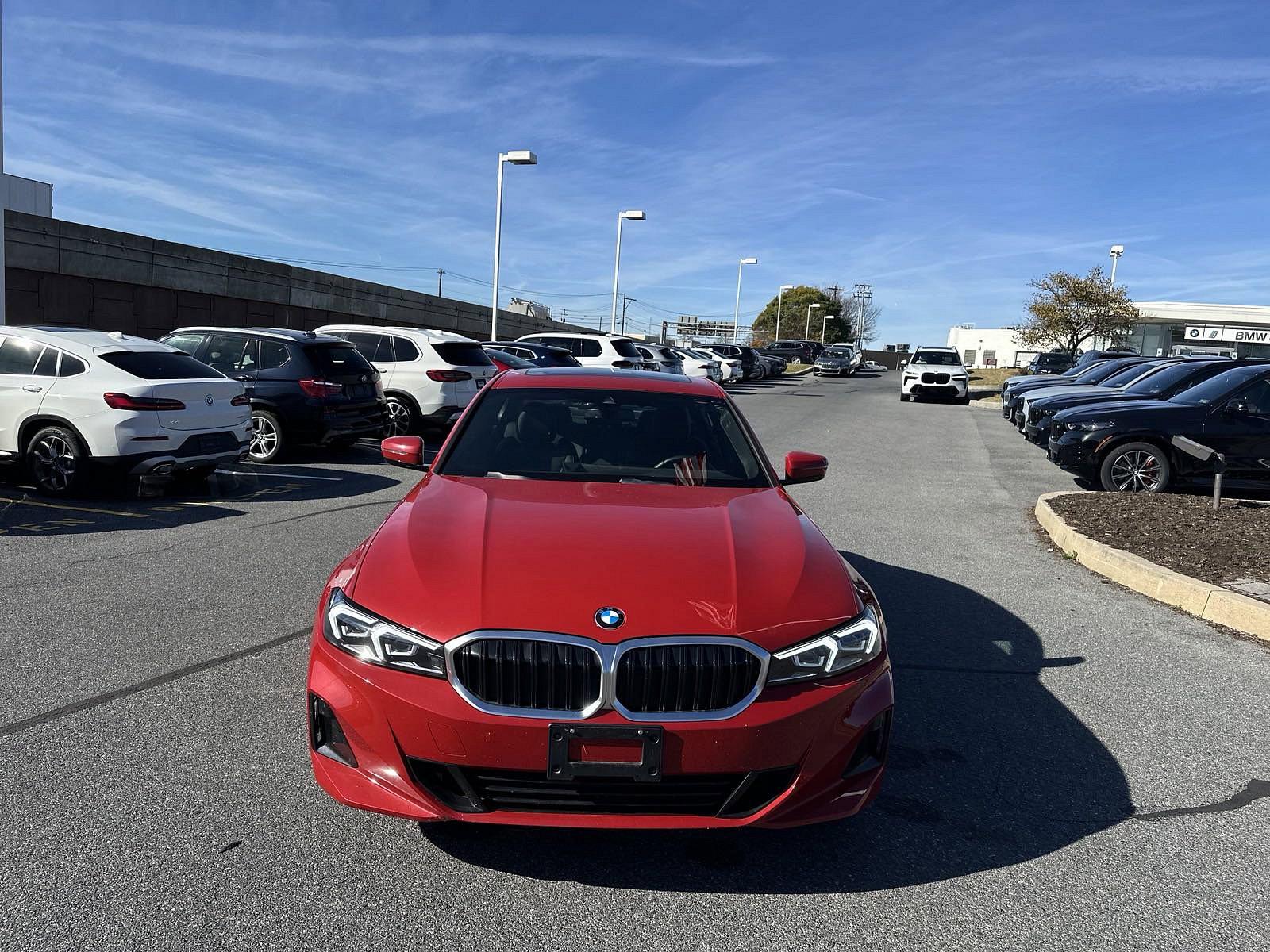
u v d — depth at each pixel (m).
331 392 11.19
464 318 35.78
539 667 2.61
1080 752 3.80
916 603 5.90
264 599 5.46
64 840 2.88
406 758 2.67
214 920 2.51
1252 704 4.37
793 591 2.91
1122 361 17.78
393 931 2.51
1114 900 2.78
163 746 3.54
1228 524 7.73
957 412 25.23
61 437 8.34
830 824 3.18
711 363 33.16
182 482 9.66
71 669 4.29
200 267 22.09
